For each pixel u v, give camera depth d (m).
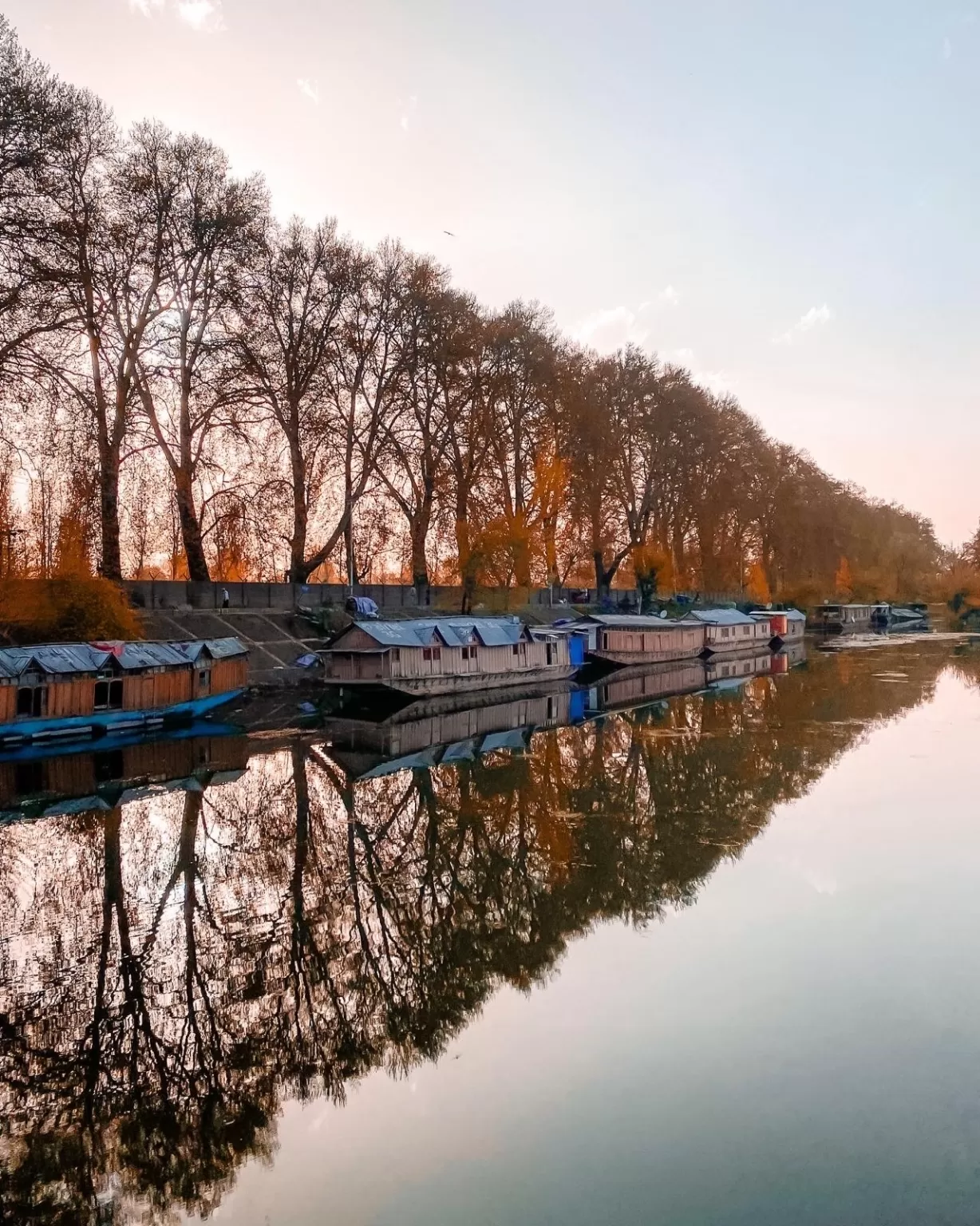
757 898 16.30
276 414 48.03
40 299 34.03
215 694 37.19
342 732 33.66
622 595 79.88
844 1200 8.23
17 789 24.08
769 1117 9.62
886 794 23.53
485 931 15.15
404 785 25.41
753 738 32.31
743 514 83.44
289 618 48.84
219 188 43.31
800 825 20.84
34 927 15.22
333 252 49.34
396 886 17.39
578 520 67.38
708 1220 8.05
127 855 18.98
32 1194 8.78
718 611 73.56
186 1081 10.69
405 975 13.47
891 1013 11.89
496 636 46.81
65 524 38.97
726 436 78.88
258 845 19.88
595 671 57.84
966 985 12.63
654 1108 9.88
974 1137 9.16
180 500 44.94
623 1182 8.62
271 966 13.80
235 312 45.41
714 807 22.69
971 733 32.50
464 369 57.31
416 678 41.41
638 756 29.33
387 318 51.84
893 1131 9.29
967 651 72.88
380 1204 8.43
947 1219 7.94
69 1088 10.52
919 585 119.00
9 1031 11.77
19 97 31.67
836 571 102.50
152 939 14.77
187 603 45.38
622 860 18.72
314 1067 10.96
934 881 16.88
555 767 27.83
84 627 34.22
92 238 37.28
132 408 42.22
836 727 34.16
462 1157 9.13
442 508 59.06
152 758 28.11
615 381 68.81
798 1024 11.65
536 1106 10.05
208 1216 8.41
